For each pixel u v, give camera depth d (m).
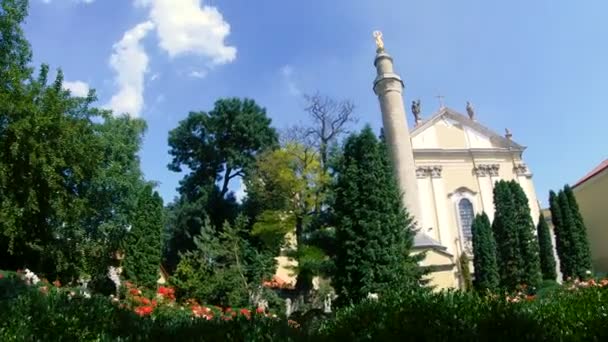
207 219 27.67
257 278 25.50
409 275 16.58
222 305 22.25
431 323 4.37
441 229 40.38
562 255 27.94
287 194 32.94
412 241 19.19
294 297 28.39
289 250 32.91
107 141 26.78
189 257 24.23
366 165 17.52
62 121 19.83
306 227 33.19
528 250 26.42
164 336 4.94
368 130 17.98
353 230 16.77
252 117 42.56
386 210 16.95
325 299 24.80
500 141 44.25
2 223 18.00
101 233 25.95
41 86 20.72
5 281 8.05
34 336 4.48
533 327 4.29
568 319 4.90
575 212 28.56
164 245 39.47
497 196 28.44
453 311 4.52
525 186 43.00
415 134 43.84
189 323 5.45
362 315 4.95
